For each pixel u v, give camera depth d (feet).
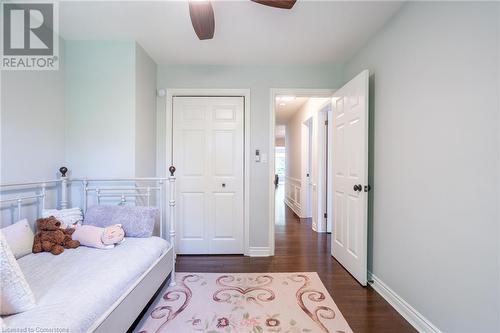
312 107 14.12
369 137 7.35
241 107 9.68
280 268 8.34
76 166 7.61
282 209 19.88
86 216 6.72
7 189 5.76
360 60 8.09
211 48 8.14
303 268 8.32
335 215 9.07
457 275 4.37
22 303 3.24
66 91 7.58
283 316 5.64
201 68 9.49
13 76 5.92
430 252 4.99
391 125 6.31
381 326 5.32
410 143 5.59
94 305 3.59
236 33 7.16
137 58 7.76
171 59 9.01
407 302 5.66
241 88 9.52
